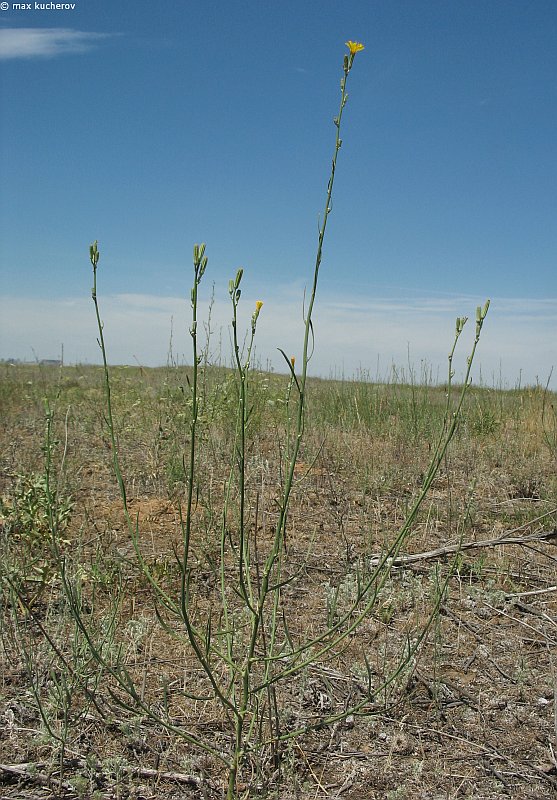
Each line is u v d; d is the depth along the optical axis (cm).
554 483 633
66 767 251
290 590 399
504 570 438
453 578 429
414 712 291
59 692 275
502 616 384
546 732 280
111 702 284
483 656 338
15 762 251
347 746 270
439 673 321
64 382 1334
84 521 471
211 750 232
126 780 245
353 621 361
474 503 564
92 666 304
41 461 655
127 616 355
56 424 879
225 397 667
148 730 269
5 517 409
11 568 349
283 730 275
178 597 378
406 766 259
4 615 341
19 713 276
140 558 234
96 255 220
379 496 602
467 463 700
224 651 324
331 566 434
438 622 329
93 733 268
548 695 306
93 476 624
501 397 1045
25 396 1110
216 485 553
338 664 323
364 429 799
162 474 603
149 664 314
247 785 244
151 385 1142
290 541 468
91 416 911
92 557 418
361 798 243
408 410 879
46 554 398
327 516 530
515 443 777
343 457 684
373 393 995
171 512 522
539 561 468
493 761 264
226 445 612
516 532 518
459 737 277
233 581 404
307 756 263
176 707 286
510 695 306
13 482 568
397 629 361
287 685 304
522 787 250
